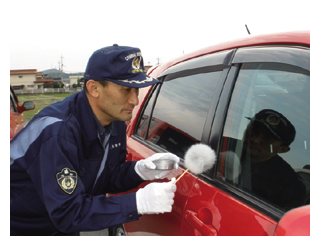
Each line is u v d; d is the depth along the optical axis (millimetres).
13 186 1290
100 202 1183
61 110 1285
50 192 1135
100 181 1473
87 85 1277
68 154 1201
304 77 970
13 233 1346
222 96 1257
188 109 1485
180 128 1496
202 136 1291
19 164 1232
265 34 1206
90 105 1330
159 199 1157
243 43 1278
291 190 908
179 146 1453
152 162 1327
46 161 1164
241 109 1164
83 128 1312
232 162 1124
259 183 1005
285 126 1008
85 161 1360
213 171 1174
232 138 1157
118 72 1226
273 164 999
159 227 1396
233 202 1021
